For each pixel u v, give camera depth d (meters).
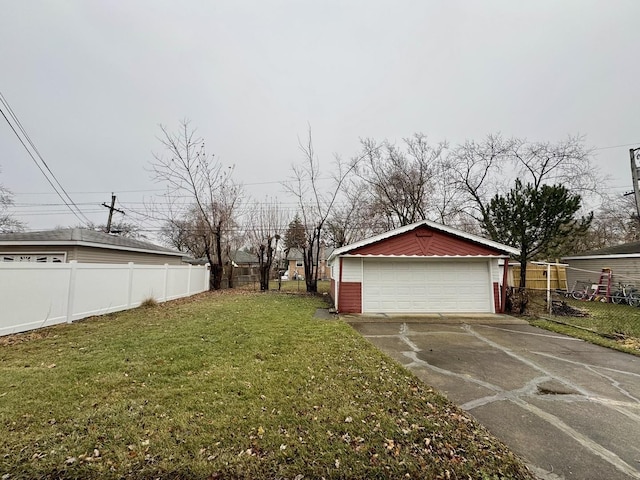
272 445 2.55
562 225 12.62
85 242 11.73
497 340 6.76
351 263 10.87
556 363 5.14
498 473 2.31
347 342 6.03
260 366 4.44
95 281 8.60
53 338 5.95
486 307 10.72
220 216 18.70
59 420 2.83
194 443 2.53
